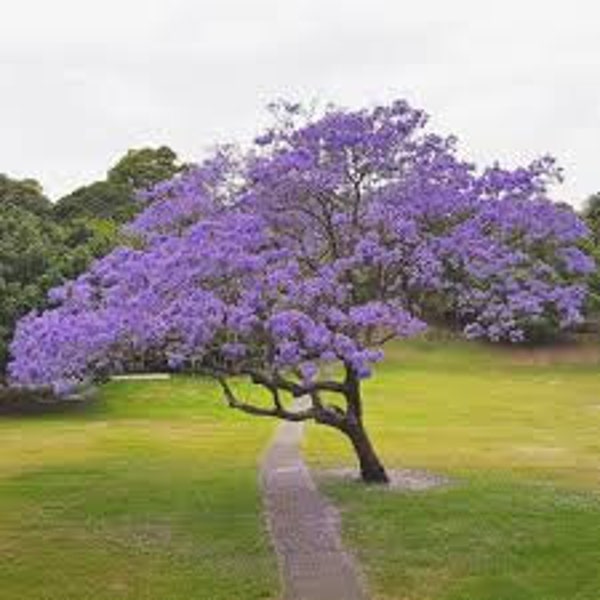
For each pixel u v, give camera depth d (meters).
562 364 90.75
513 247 31.36
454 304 32.75
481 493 31.77
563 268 33.09
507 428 53.41
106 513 30.28
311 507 30.12
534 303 30.95
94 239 66.50
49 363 29.00
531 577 22.78
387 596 21.70
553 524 27.36
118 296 29.27
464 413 60.66
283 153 29.91
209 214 31.22
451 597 21.58
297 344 28.05
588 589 21.88
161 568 24.20
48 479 36.72
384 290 31.22
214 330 28.11
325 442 46.72
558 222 30.72
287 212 31.47
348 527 27.53
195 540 26.73
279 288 28.70
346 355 27.77
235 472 37.47
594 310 86.44
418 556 24.62
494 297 31.53
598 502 30.64
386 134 30.03
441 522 27.80
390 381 79.12
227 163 31.44
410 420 57.12
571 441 47.94
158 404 65.88
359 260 29.42
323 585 22.52
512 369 88.00
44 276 60.78
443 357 91.94
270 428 53.50
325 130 30.23
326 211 31.36
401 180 31.14
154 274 28.58
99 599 21.94
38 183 106.56
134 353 29.44
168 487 34.31
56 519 29.62
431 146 30.92
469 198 30.52
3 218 65.75
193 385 72.19
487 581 22.55
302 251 31.14
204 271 28.27
